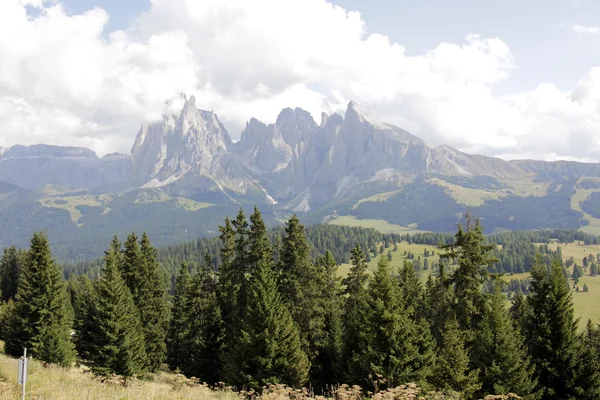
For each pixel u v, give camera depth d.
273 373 33.03
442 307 38.88
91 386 17.95
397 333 30.80
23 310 46.22
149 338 54.12
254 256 44.12
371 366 29.81
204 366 48.47
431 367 31.77
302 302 43.34
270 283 36.12
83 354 57.31
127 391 16.91
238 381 33.19
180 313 62.69
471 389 27.50
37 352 44.91
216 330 48.53
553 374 31.14
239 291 44.47
